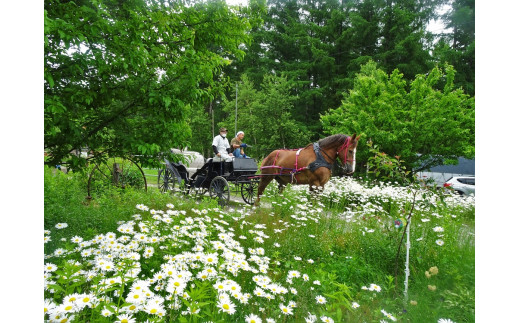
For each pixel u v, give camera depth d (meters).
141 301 1.80
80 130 3.36
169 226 3.55
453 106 9.95
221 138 8.17
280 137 22.78
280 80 23.25
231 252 2.73
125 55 3.06
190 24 3.88
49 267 2.12
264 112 23.00
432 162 10.87
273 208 5.90
